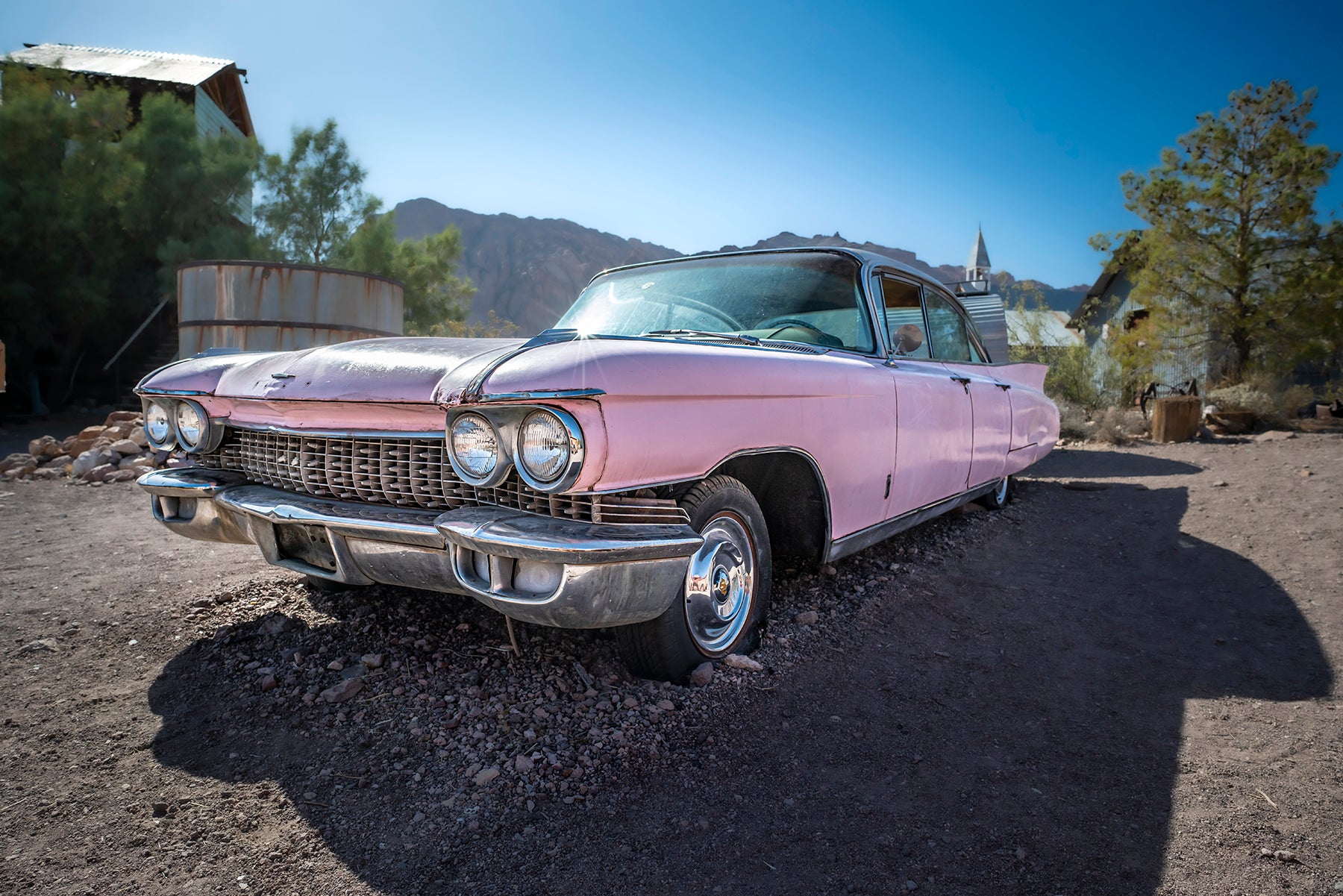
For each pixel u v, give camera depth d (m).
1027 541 4.45
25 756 2.13
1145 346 13.49
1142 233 13.90
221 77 23.77
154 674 2.63
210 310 9.41
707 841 1.78
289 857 1.72
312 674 2.58
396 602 3.13
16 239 13.50
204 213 15.57
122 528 4.80
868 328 3.35
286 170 17.16
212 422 2.76
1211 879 1.65
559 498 2.05
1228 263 12.92
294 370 2.51
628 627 2.38
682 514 2.14
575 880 1.65
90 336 16.30
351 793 1.95
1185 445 8.36
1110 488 5.84
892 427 3.25
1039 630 3.14
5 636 2.95
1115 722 2.39
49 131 14.24
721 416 2.32
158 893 1.61
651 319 3.27
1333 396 13.20
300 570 2.56
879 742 2.23
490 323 20.00
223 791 1.97
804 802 1.94
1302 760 2.15
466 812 1.87
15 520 5.05
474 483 2.05
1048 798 1.98
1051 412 5.82
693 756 2.12
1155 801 1.96
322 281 9.52
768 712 2.37
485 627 2.87
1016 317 14.41
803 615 3.08
